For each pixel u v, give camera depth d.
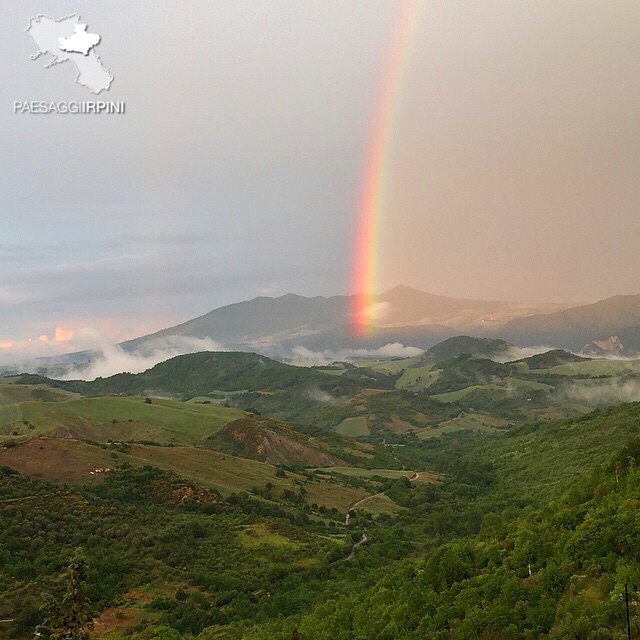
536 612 46.62
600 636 40.06
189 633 90.56
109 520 126.31
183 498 150.75
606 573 48.25
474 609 50.84
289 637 70.44
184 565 115.12
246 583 111.25
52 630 60.44
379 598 68.56
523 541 61.38
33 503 126.00
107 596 99.88
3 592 91.31
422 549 131.88
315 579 114.38
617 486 66.62
